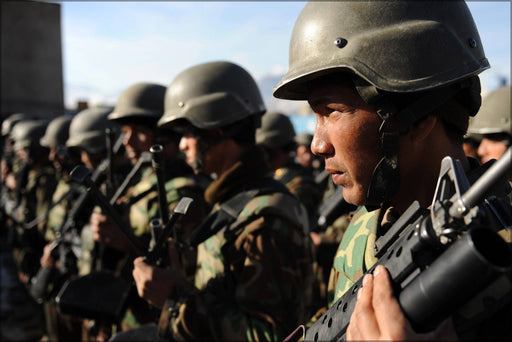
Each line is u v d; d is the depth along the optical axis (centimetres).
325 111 89
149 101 279
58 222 421
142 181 270
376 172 83
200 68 210
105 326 271
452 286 55
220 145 198
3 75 1331
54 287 356
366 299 66
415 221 75
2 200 758
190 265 198
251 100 208
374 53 82
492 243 56
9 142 798
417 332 60
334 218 199
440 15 86
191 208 229
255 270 154
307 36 91
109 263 282
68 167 464
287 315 153
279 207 161
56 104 1420
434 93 81
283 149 424
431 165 85
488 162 82
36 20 1378
